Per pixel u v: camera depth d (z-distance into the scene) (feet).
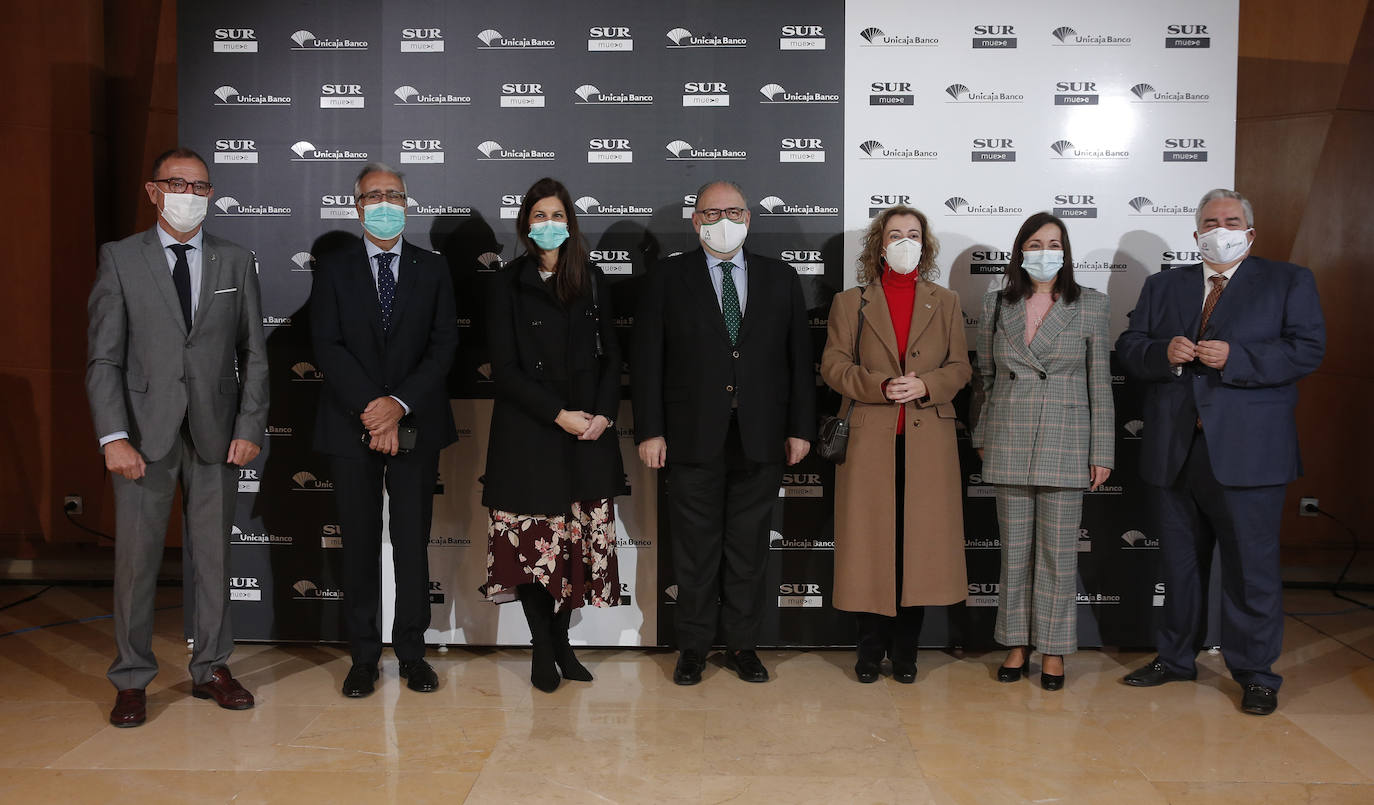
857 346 11.08
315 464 12.44
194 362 9.95
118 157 15.47
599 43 12.23
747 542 11.06
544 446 10.39
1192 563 10.84
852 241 12.31
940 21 12.19
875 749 9.20
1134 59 12.17
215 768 8.77
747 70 12.23
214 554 10.28
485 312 11.75
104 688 10.91
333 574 12.46
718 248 10.77
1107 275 12.30
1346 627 13.21
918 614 11.23
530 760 8.93
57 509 15.51
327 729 9.68
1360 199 14.93
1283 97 15.02
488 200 12.32
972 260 12.33
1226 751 9.15
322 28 12.27
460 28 12.25
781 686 11.00
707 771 8.70
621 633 12.46
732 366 10.72
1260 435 10.09
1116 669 11.64
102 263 9.81
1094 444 10.75
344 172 12.32
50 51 15.16
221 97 12.32
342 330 10.62
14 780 8.52
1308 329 10.11
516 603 12.43
